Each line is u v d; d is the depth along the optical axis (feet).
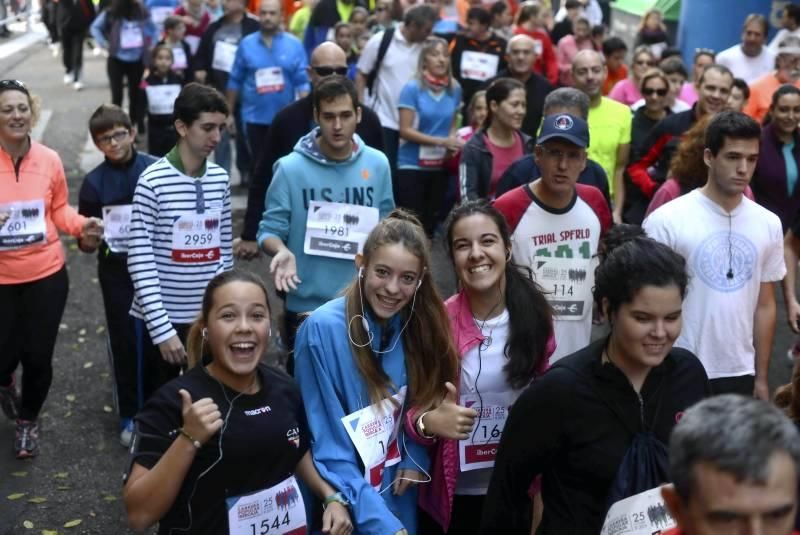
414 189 34.91
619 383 11.41
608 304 11.44
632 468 11.25
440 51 34.19
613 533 11.15
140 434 12.30
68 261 37.19
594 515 11.57
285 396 12.99
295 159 20.49
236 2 45.29
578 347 18.44
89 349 29.50
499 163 26.25
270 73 40.22
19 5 74.74
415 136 34.37
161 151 42.52
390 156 35.12
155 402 12.41
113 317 22.91
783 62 36.55
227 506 12.39
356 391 13.87
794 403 12.53
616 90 41.19
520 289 15.03
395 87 36.09
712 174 17.24
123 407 23.26
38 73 74.33
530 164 20.99
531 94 34.65
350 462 13.61
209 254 20.58
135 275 20.06
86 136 55.16
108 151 22.50
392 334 14.19
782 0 54.08
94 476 22.18
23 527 20.10
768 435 7.09
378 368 13.94
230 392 12.62
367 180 20.71
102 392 26.61
